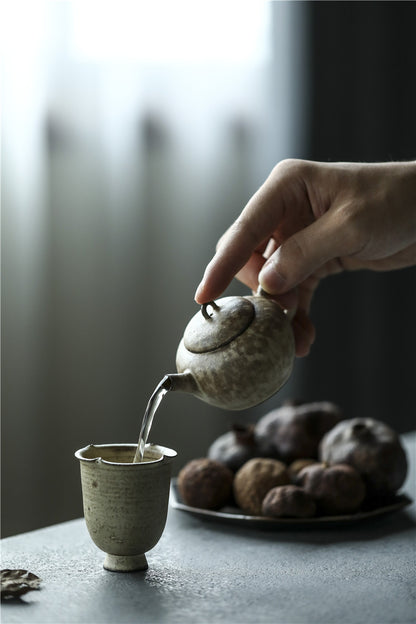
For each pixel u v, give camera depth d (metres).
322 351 3.00
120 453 1.10
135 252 2.57
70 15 2.41
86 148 2.46
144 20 2.53
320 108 2.87
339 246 1.15
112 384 2.56
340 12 2.88
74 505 2.52
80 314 2.49
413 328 3.07
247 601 0.94
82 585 0.99
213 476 1.33
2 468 2.41
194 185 2.66
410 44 2.96
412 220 1.16
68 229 2.46
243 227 1.19
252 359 1.03
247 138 2.75
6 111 2.33
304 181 1.20
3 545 1.16
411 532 1.25
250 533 1.24
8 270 2.37
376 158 2.96
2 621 0.87
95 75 2.47
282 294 1.21
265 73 2.77
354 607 0.92
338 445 1.39
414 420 3.09
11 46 2.33
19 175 2.36
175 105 2.61
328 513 1.28
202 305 1.12
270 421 1.54
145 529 1.01
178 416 2.69
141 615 0.89
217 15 2.66
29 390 2.43
